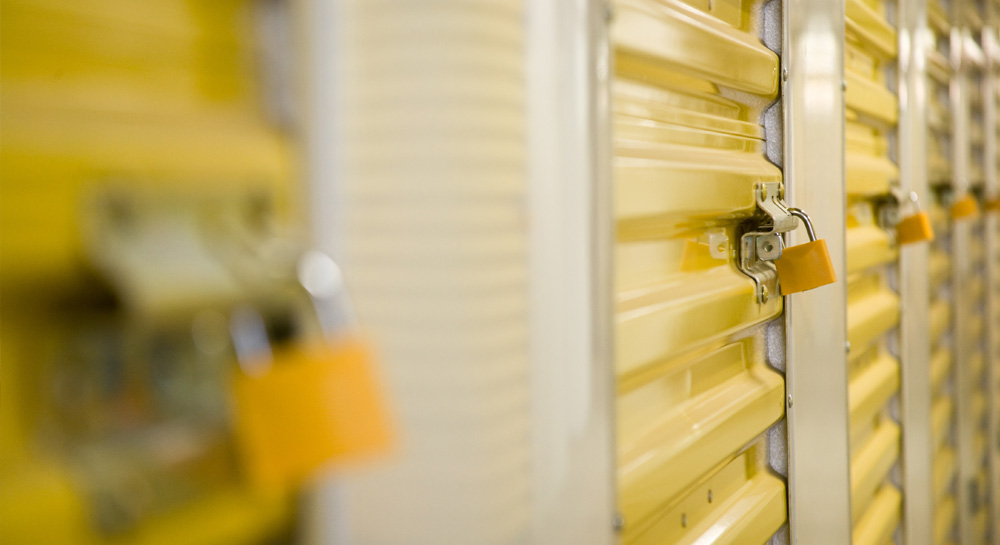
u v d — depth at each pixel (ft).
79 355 2.20
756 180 4.11
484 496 2.82
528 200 2.94
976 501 7.41
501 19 2.83
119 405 2.22
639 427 3.62
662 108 3.75
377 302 2.70
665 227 3.73
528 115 2.94
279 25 2.63
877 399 5.24
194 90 2.49
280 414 1.97
